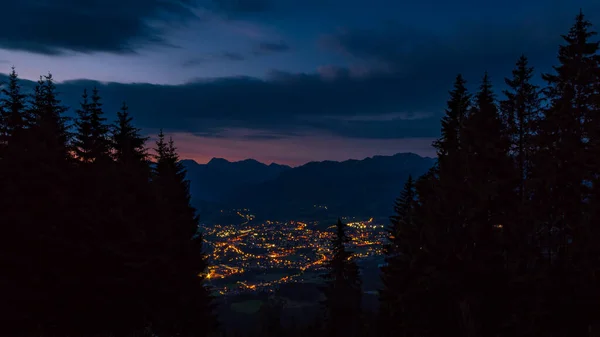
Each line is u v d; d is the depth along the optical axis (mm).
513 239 18656
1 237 16938
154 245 21922
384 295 26609
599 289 16062
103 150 27484
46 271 17438
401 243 25312
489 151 20281
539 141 19750
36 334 15766
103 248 18719
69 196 18688
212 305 31391
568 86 20234
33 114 26297
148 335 18250
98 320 18625
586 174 17672
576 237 17141
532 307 17016
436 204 21453
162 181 29031
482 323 17453
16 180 17688
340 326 32969
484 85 25734
